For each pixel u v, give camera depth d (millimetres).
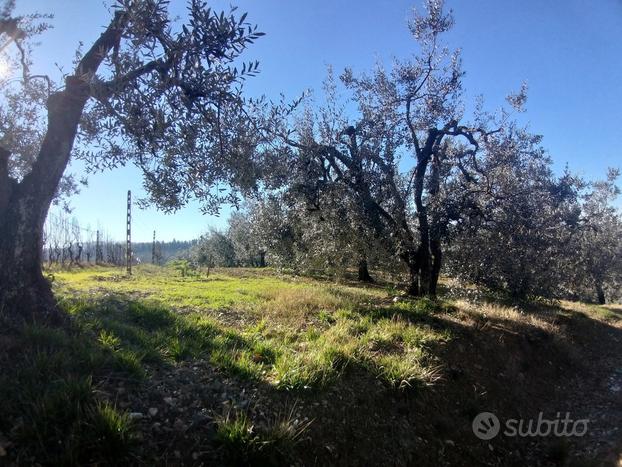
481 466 5742
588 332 14391
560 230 14547
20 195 5480
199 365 5609
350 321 9125
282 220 14977
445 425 5965
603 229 23609
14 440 3439
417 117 14156
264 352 6504
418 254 14797
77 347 4926
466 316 10828
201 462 3902
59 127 5664
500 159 13383
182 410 4465
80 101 5777
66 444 3459
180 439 4066
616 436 6855
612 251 24328
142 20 4555
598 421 7598
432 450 5520
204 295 12984
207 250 49656
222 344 6672
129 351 5164
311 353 6363
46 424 3576
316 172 12984
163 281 18609
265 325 8992
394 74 13617
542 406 8031
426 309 11258
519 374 8641
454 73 13695
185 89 4875
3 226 5375
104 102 4938
